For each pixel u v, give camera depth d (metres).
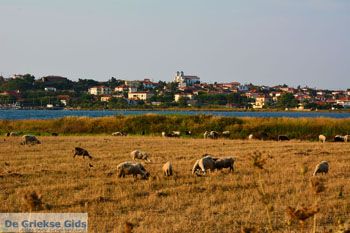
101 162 65.56
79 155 71.00
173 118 145.62
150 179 51.28
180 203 41.47
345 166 62.84
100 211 38.78
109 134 136.88
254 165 25.66
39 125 146.75
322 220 36.69
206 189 47.09
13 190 45.84
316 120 136.12
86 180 50.97
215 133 123.75
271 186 48.19
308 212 20.52
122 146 89.44
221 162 56.94
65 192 45.28
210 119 142.75
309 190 46.28
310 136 127.94
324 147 88.94
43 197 42.94
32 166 60.66
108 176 53.97
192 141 103.44
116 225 35.00
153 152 78.81
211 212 38.75
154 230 33.34
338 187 48.62
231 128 135.88
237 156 72.56
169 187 48.38
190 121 143.25
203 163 55.66
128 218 36.62
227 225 35.31
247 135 129.88
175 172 56.53
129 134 136.38
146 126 143.12
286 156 73.44
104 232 33.38
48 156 72.31
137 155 68.81
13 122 150.12
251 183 49.72
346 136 114.50
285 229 34.19
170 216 37.38
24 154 74.62
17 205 40.00
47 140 104.06
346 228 21.83
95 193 44.72
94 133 140.62
